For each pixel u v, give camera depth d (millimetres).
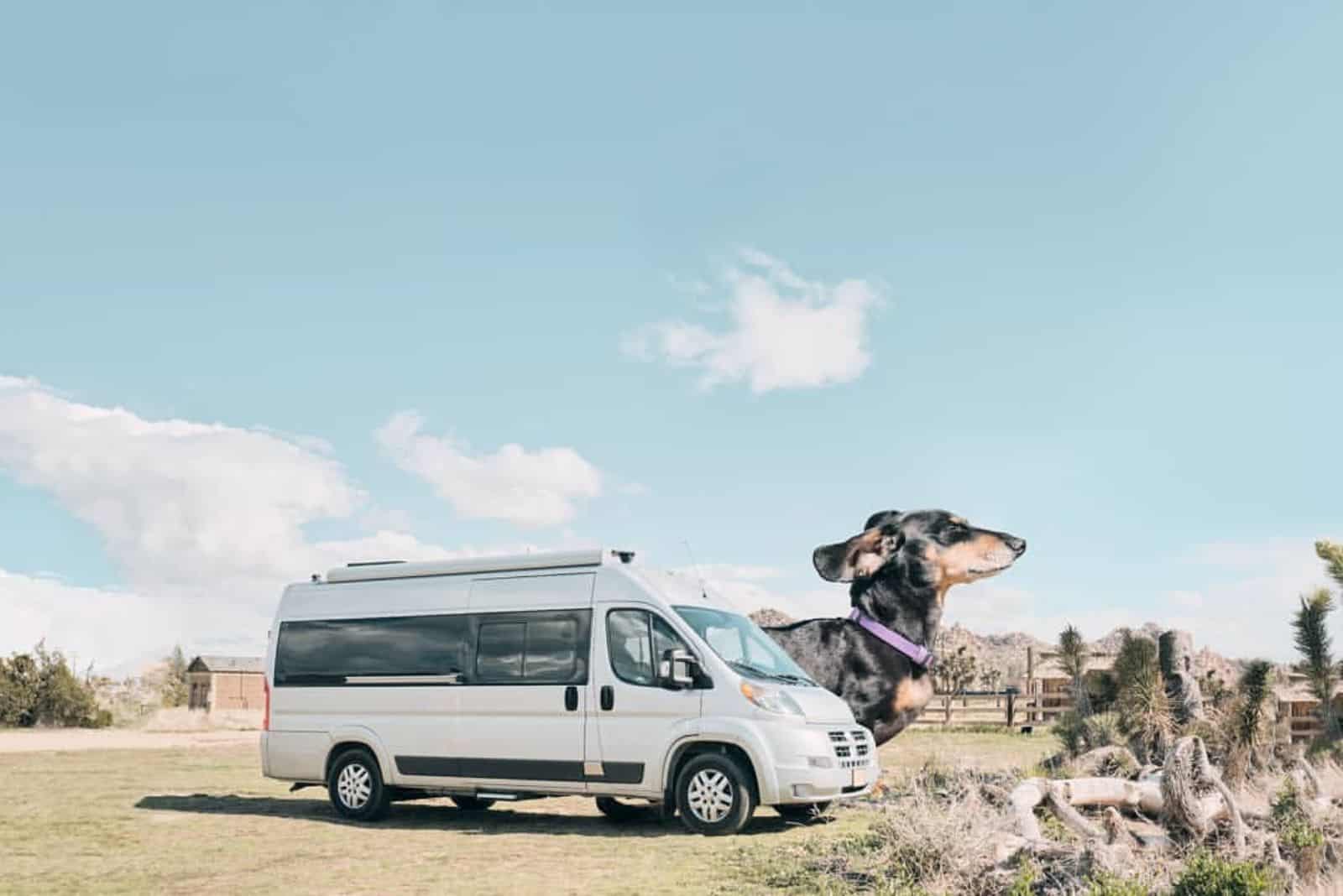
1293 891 7992
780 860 9609
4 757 22703
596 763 11734
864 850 9742
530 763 12055
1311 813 10133
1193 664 15336
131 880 9109
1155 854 8633
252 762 21438
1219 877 7184
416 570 13250
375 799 12789
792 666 12477
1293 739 15961
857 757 11734
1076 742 14641
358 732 12898
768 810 13375
